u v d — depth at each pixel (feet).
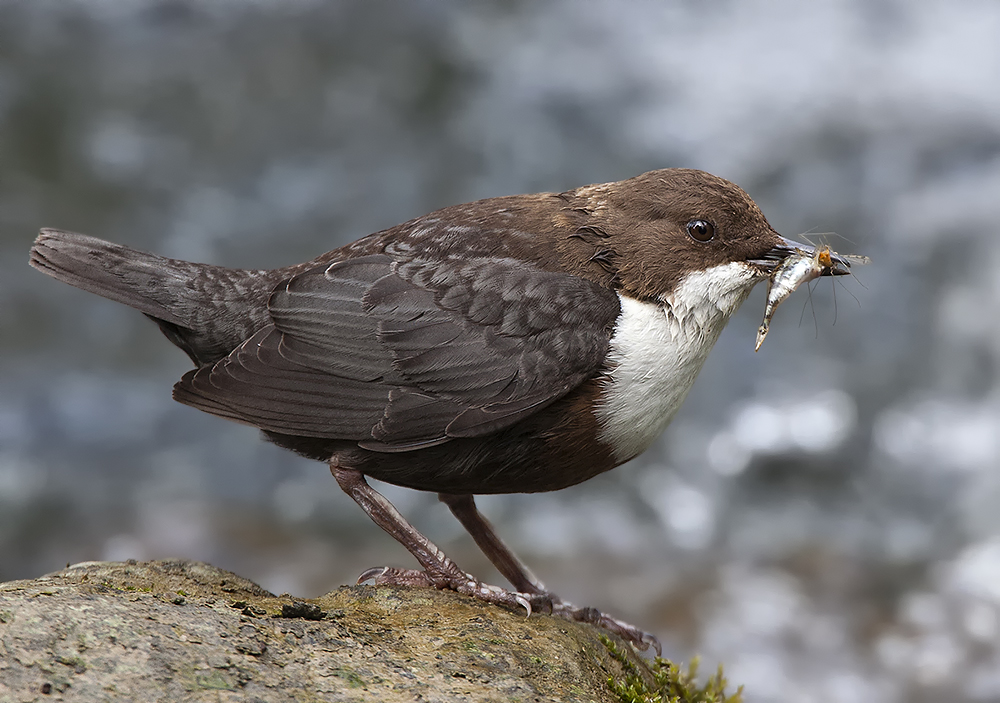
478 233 19.07
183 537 38.17
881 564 38.29
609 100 64.13
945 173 57.00
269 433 19.19
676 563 38.29
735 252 18.99
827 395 45.62
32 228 52.90
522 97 64.39
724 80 65.77
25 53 65.36
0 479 40.29
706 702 19.56
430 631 16.42
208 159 59.67
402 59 67.10
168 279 19.63
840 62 67.05
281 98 63.98
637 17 72.54
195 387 18.63
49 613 13.64
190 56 66.74
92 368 46.98
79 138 59.77
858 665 33.53
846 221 54.03
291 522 39.70
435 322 18.26
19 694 12.48
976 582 37.09
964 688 32.65
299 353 18.53
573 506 41.32
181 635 13.97
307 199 56.90
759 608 35.86
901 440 43.73
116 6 70.95
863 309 49.85
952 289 50.19
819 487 42.37
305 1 71.61
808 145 59.62
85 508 39.32
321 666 14.35
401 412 18.07
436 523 39.58
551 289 18.29
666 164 59.00
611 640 18.16
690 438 44.29
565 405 18.25
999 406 45.09
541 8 73.10
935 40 68.74
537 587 20.59
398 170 59.06
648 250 18.69
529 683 15.40
